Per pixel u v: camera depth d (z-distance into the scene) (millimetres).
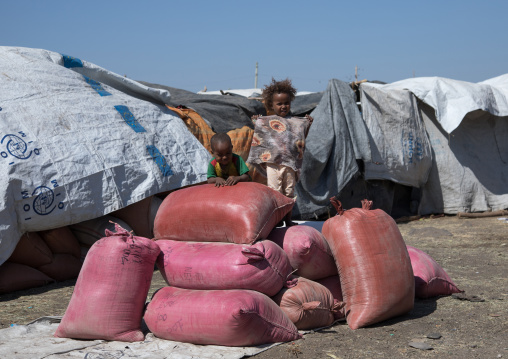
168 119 8117
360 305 4355
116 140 7000
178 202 4586
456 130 11914
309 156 10023
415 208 11742
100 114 7113
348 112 10508
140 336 4062
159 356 3676
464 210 11742
